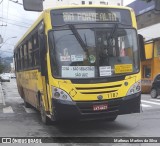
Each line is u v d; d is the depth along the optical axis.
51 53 10.20
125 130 10.99
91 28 10.42
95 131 10.91
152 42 30.19
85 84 10.01
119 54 10.48
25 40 15.48
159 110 16.56
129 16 10.88
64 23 10.36
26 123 12.97
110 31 10.53
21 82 18.17
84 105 9.95
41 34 10.52
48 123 12.20
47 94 10.75
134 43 10.78
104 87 10.09
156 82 25.08
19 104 20.77
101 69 10.22
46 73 10.52
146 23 43.19
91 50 10.29
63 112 9.95
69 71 10.12
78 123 12.44
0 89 41.62
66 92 9.97
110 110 10.16
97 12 10.56
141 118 13.62
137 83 10.52
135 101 10.44
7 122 13.29
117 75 10.27
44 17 10.54
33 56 13.26
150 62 30.28
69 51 10.23
